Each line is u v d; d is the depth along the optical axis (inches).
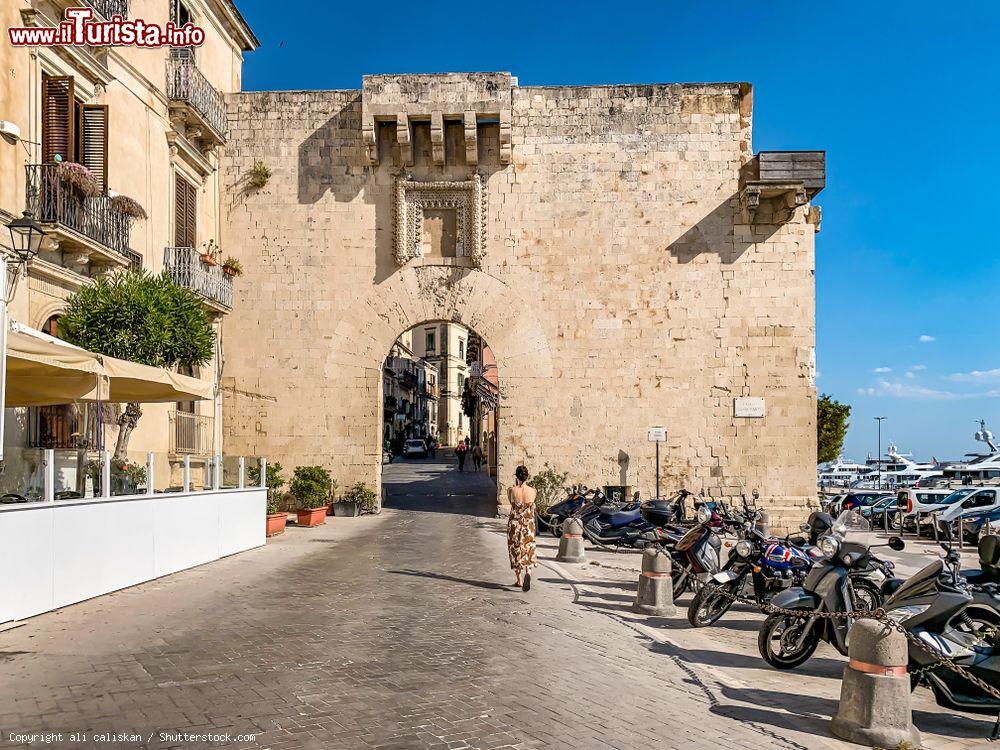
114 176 684.1
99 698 248.2
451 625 367.2
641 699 268.4
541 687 274.5
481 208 927.7
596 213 928.9
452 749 212.1
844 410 1940.2
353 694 256.4
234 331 932.0
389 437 2679.6
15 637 328.2
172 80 799.7
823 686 299.3
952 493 1035.3
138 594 432.5
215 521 578.6
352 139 941.2
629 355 919.0
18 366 461.7
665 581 431.8
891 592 372.5
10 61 546.3
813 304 912.3
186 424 807.7
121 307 557.6
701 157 925.8
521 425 919.0
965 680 260.2
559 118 935.0
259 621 364.2
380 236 936.9
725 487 903.7
